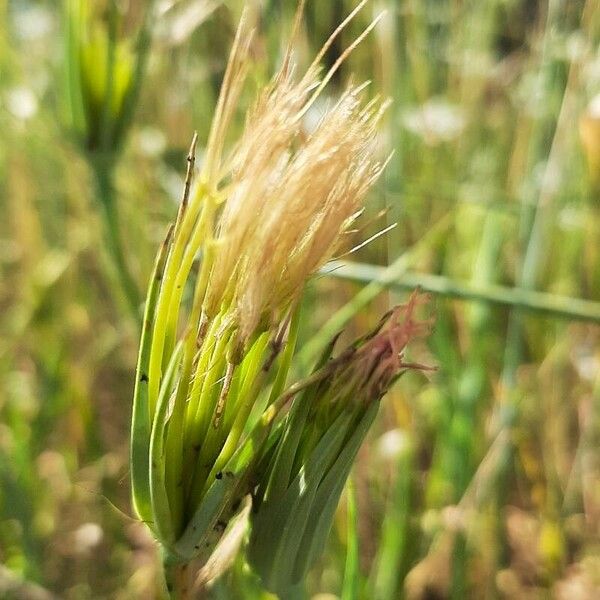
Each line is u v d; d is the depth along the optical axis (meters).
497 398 0.29
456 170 0.34
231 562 0.15
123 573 0.29
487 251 0.28
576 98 0.28
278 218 0.12
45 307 0.33
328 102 0.13
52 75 0.28
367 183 0.13
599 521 0.30
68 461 0.30
